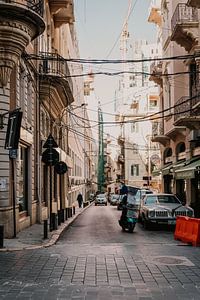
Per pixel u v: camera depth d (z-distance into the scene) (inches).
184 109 1115.9
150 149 2586.1
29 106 868.6
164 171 1428.4
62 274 385.1
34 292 321.4
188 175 1000.9
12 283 350.9
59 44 1393.9
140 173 2898.6
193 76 1122.7
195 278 368.8
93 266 422.6
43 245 567.5
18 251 526.3
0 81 647.1
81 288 333.7
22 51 666.2
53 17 1239.5
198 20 1047.6
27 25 631.8
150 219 829.2
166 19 1414.9
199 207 1095.0
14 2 607.8
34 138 912.9
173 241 643.5
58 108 1214.9
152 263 438.9
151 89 2834.6
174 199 928.9
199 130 1078.4
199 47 1035.3
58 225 890.1
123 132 2982.3
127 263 438.9
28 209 853.2
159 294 315.0
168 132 1309.1
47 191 1074.1
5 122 650.2
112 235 749.9
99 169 4544.8
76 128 2343.8
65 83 1016.2
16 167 703.1
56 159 821.9
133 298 303.6
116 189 3565.5
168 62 1349.7
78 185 2459.4
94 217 1305.4
